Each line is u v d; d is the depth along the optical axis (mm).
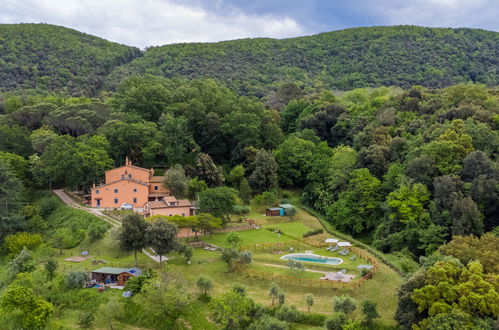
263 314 53500
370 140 110500
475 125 92188
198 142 126438
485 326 43250
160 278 58625
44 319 53844
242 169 114188
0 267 73688
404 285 50438
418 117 114750
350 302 50906
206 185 104188
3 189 85750
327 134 136500
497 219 76062
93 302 59531
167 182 100750
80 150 101688
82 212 90688
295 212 103062
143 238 68188
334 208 97938
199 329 54188
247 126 123188
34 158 106188
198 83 152000
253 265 68750
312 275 64250
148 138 113188
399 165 96125
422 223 78562
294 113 154375
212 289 60812
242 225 91062
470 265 50938
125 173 101062
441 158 86250
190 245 78000
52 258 67250
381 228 87562
